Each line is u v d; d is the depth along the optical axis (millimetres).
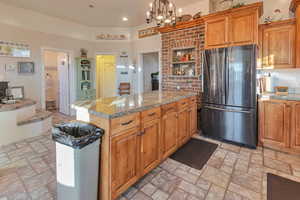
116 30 5320
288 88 2871
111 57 6141
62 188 1396
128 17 4492
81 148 1274
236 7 2678
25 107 3266
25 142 2943
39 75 4211
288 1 2875
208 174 1994
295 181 1844
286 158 2348
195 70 3576
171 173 2016
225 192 1686
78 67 5012
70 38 4816
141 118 1757
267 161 2275
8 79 3695
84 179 1330
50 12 4133
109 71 6168
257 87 2676
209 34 3002
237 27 2709
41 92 4262
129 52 5375
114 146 1469
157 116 2012
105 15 4355
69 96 5047
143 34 5023
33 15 4039
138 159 1749
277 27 2697
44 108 4328
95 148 1407
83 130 1573
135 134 1692
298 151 2424
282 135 2512
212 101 2975
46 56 5887
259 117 2688
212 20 2957
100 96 6238
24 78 3945
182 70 3834
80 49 5062
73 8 3920
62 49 4648
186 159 2348
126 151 1599
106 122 1439
